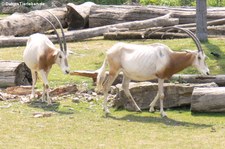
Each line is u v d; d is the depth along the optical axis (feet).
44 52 67.41
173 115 63.10
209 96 62.23
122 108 65.92
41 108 66.13
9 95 71.00
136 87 65.51
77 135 55.16
